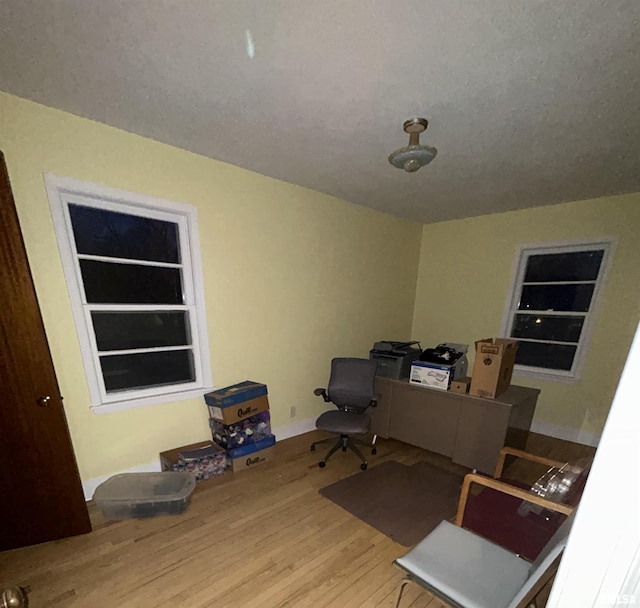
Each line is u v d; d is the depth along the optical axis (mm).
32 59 1340
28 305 1576
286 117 1783
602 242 3043
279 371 3045
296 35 1197
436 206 3469
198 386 2525
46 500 1695
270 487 2293
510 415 2408
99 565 1596
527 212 3455
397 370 3074
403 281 4246
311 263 3156
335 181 2789
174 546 1728
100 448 2104
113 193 1992
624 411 361
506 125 1779
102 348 2145
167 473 2203
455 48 1235
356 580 1556
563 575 427
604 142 1910
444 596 1062
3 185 1472
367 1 1043
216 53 1303
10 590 982
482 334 3881
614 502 373
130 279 2223
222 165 2434
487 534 1629
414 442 2914
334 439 3088
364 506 2125
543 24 1104
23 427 1607
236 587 1497
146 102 1670
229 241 2553
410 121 1761
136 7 1083
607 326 3049
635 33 1110
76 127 1828
